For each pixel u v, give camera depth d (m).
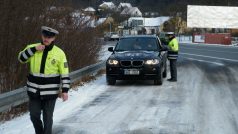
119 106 11.12
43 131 7.24
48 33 6.82
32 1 11.66
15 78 11.06
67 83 6.94
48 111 7.00
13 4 10.90
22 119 9.48
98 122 9.27
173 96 12.63
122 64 14.81
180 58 29.97
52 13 13.70
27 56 6.81
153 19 126.94
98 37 19.06
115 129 8.64
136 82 16.08
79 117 9.77
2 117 9.37
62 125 8.98
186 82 15.82
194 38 73.19
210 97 12.40
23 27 11.30
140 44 16.45
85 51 17.42
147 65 14.68
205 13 71.50
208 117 9.75
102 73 19.19
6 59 10.88
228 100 11.88
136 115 9.99
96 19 18.70
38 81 6.89
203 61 26.64
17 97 9.67
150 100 11.99
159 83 15.07
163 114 10.09
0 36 10.77
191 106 11.05
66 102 11.65
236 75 17.97
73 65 16.28
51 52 6.91
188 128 8.71
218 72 19.33
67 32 15.48
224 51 40.62
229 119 9.54
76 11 16.52
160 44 16.80
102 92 13.52
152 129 8.62
